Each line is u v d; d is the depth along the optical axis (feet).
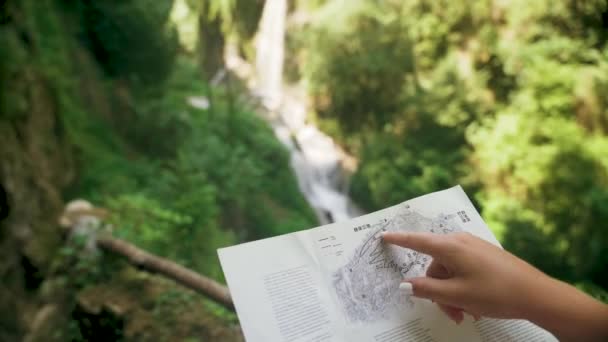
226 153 11.30
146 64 11.45
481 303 1.86
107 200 9.02
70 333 6.52
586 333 1.78
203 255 9.18
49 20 10.31
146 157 10.62
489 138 11.43
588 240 10.42
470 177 11.46
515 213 10.91
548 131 11.09
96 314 6.66
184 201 9.74
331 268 2.19
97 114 10.46
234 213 10.64
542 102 11.19
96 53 11.18
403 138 12.05
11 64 8.14
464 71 11.78
